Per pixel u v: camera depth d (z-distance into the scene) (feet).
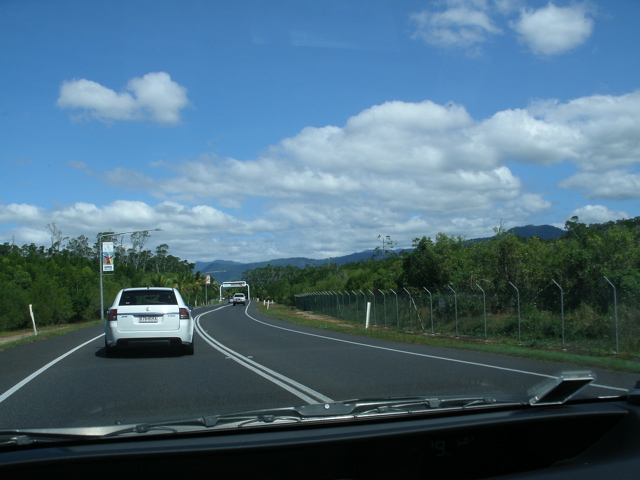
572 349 49.21
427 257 103.04
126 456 9.47
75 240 401.08
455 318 71.77
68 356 43.98
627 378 31.24
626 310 52.11
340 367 36.58
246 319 120.06
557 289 63.87
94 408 22.79
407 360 40.75
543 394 13.10
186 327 42.01
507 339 59.93
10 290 117.29
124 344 40.96
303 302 196.85
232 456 9.78
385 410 12.82
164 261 477.77
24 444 10.46
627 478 9.36
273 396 25.58
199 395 25.84
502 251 79.25
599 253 64.49
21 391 27.61
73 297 148.15
